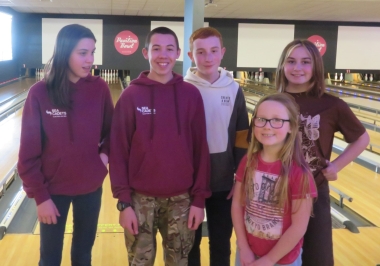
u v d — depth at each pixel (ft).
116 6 24.79
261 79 33.76
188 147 4.70
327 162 4.55
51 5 24.72
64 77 4.41
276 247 4.02
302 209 3.98
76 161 4.57
